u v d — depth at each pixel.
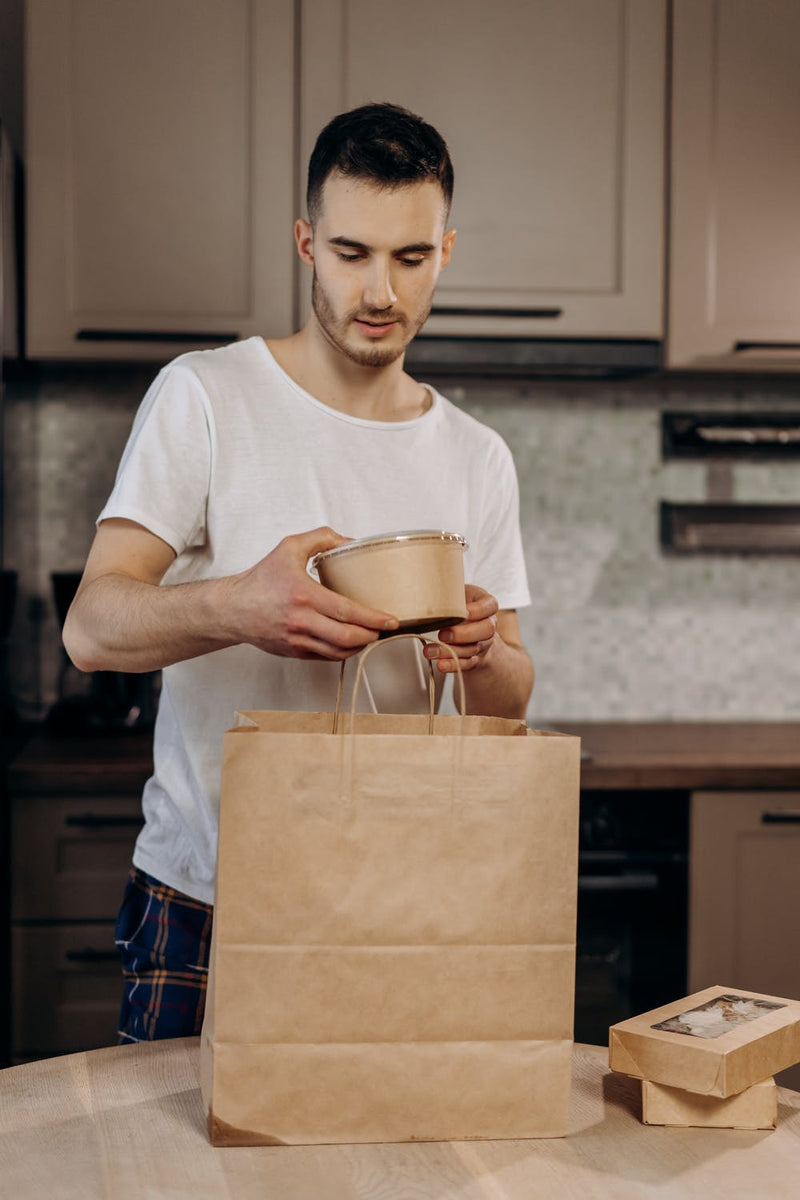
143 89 2.35
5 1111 0.98
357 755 0.90
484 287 2.44
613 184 2.45
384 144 1.20
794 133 2.48
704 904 2.32
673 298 2.47
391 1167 0.90
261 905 0.90
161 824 1.41
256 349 1.39
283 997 0.91
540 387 2.83
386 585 1.03
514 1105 0.94
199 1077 1.05
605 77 2.44
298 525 1.34
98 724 2.48
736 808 2.32
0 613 2.27
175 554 1.31
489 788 0.92
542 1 2.41
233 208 2.38
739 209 2.48
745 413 2.89
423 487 1.40
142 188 2.36
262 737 0.89
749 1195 0.87
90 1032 2.26
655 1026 1.01
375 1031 0.92
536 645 2.86
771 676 2.92
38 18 2.33
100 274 2.36
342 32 2.37
